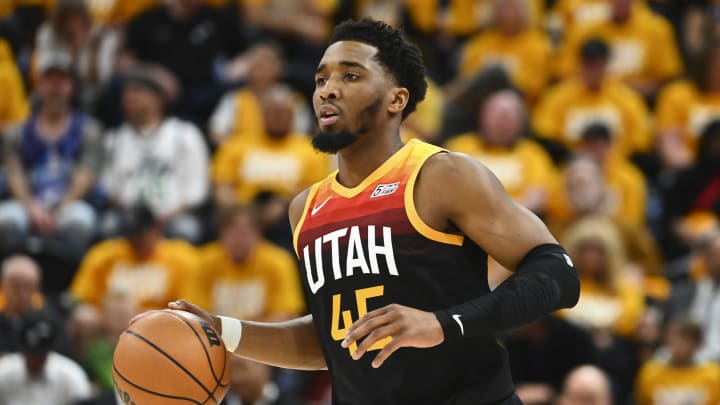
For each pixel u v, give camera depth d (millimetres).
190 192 31172
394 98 11719
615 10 35969
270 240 30062
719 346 26516
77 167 31156
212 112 35188
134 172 31125
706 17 37719
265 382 23250
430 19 38500
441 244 11266
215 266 28031
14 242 28719
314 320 12070
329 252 11656
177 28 35875
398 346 9891
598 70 33031
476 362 11430
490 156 30000
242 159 31234
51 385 23969
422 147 11664
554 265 10594
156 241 28156
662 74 36188
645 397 25781
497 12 35438
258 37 37281
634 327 26812
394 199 11422
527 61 35188
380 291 11320
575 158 29516
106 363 24781
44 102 31234
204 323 11852
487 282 11688
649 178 33094
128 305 25422
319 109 11617
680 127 34250
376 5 38219
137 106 31328
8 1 37625
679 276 29094
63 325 25156
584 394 22516
